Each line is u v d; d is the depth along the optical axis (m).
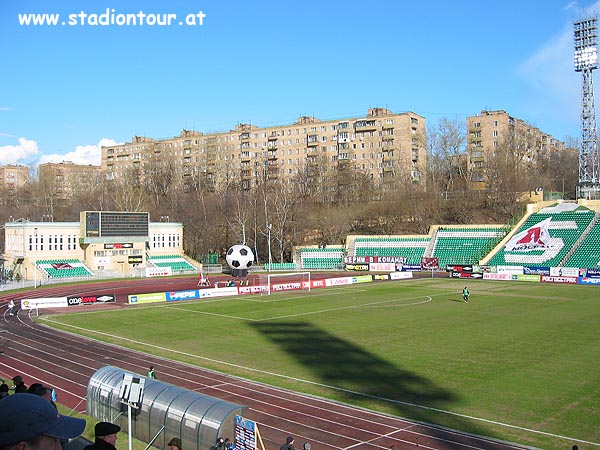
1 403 4.85
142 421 22.78
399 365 35.69
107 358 39.00
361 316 56.31
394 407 27.33
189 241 133.88
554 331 46.53
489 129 168.62
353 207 134.88
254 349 41.44
